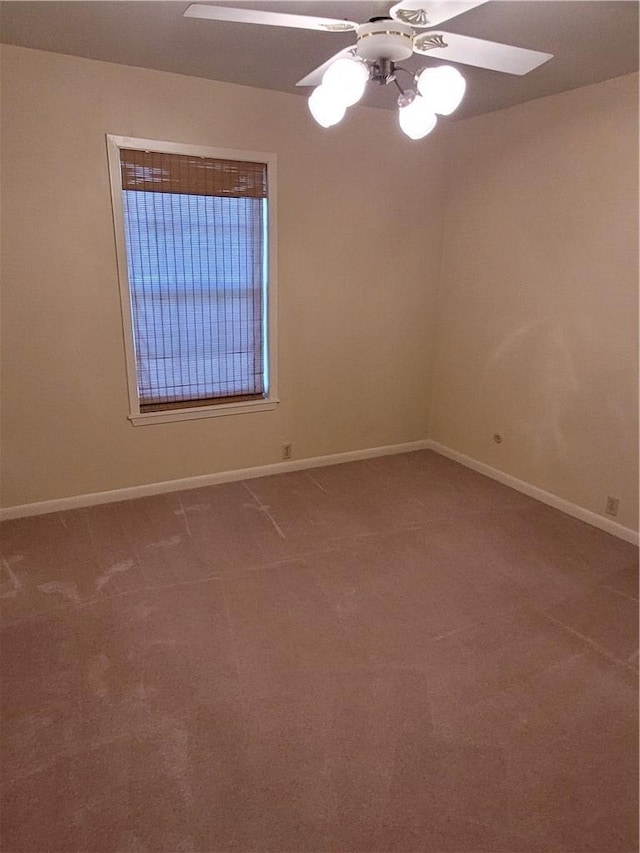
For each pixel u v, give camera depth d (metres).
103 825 1.58
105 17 2.30
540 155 3.34
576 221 3.19
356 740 1.86
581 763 1.79
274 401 3.91
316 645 2.30
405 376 4.40
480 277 3.93
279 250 3.64
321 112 1.93
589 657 2.25
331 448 4.27
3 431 3.16
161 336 3.47
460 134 3.90
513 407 3.80
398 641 2.33
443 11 1.59
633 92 2.80
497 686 2.10
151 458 3.62
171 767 1.75
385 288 4.09
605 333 3.12
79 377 3.28
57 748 1.81
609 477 3.22
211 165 3.30
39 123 2.84
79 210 3.03
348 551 3.03
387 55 1.85
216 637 2.34
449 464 4.34
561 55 2.56
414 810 1.63
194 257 3.43
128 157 3.07
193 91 3.12
